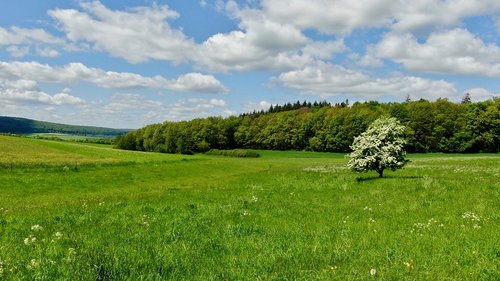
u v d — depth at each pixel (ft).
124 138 619.26
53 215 58.54
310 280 25.21
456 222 45.91
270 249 34.76
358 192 84.48
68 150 300.40
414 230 42.06
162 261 30.09
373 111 468.34
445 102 404.98
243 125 590.14
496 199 64.39
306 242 37.52
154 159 258.78
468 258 28.86
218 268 28.81
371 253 31.68
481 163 172.04
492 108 379.76
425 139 403.34
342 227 46.24
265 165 261.03
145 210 63.82
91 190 123.24
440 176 113.39
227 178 165.17
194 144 564.30
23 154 234.38
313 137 489.26
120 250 33.86
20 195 106.42
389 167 109.50
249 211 62.59
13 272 26.13
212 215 58.34
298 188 99.09
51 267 27.02
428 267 27.02
